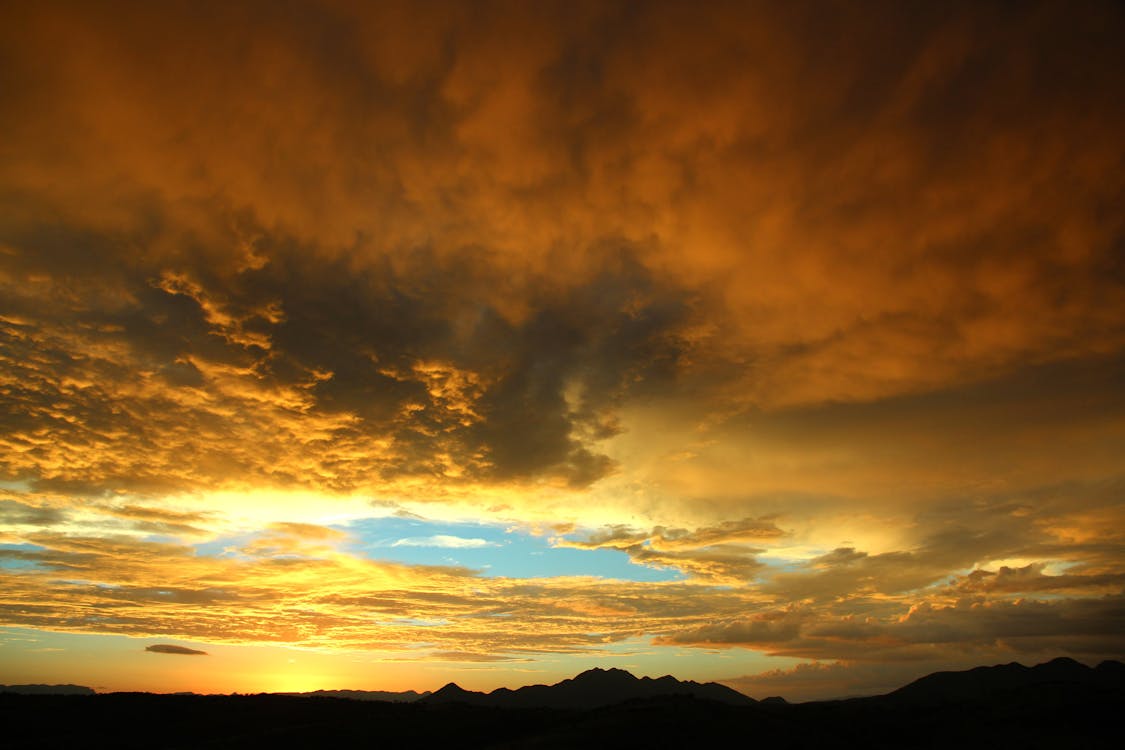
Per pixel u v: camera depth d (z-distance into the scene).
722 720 64.38
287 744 65.56
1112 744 61.44
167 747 70.62
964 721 70.56
